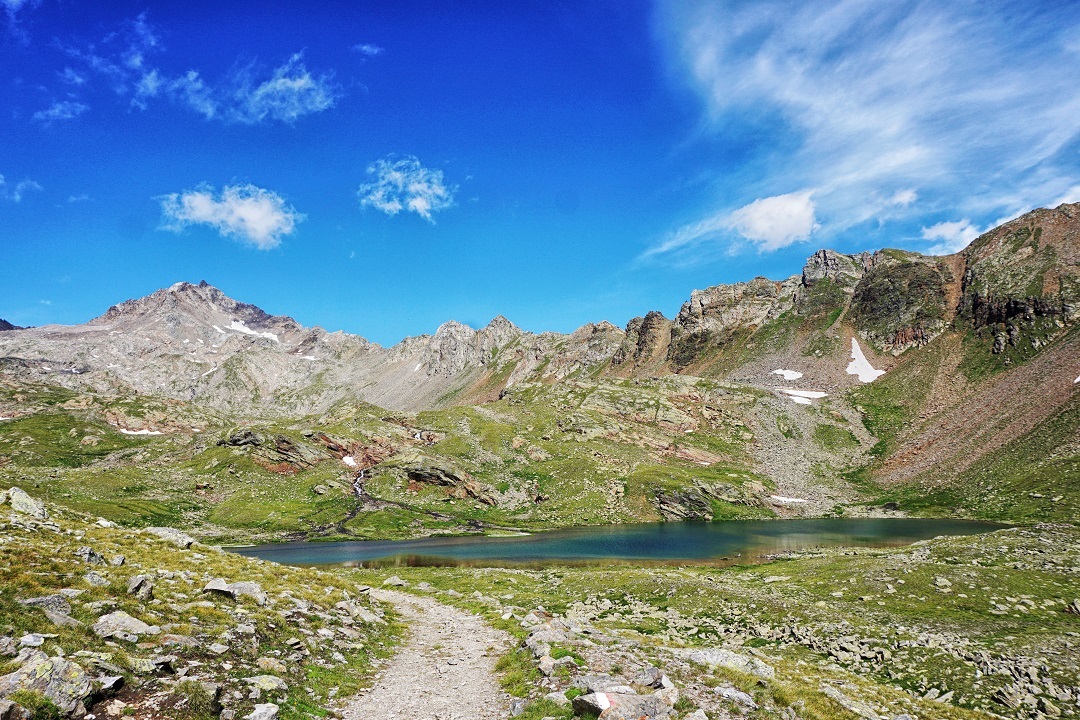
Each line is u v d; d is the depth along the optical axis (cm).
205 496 17850
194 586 3191
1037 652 3788
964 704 3362
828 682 3173
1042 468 14775
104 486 17025
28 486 15700
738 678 2598
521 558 10956
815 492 19450
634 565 9812
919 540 11450
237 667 2278
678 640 4053
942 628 4538
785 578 7094
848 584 6031
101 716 1608
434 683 2725
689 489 18012
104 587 2592
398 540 14688
